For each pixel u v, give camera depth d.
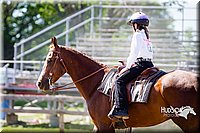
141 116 7.69
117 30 21.89
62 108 14.16
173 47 20.64
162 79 7.45
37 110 14.14
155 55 20.02
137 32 8.01
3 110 14.48
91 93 8.66
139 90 7.69
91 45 20.86
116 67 8.61
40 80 8.69
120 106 7.80
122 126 8.15
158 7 20.83
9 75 18.98
